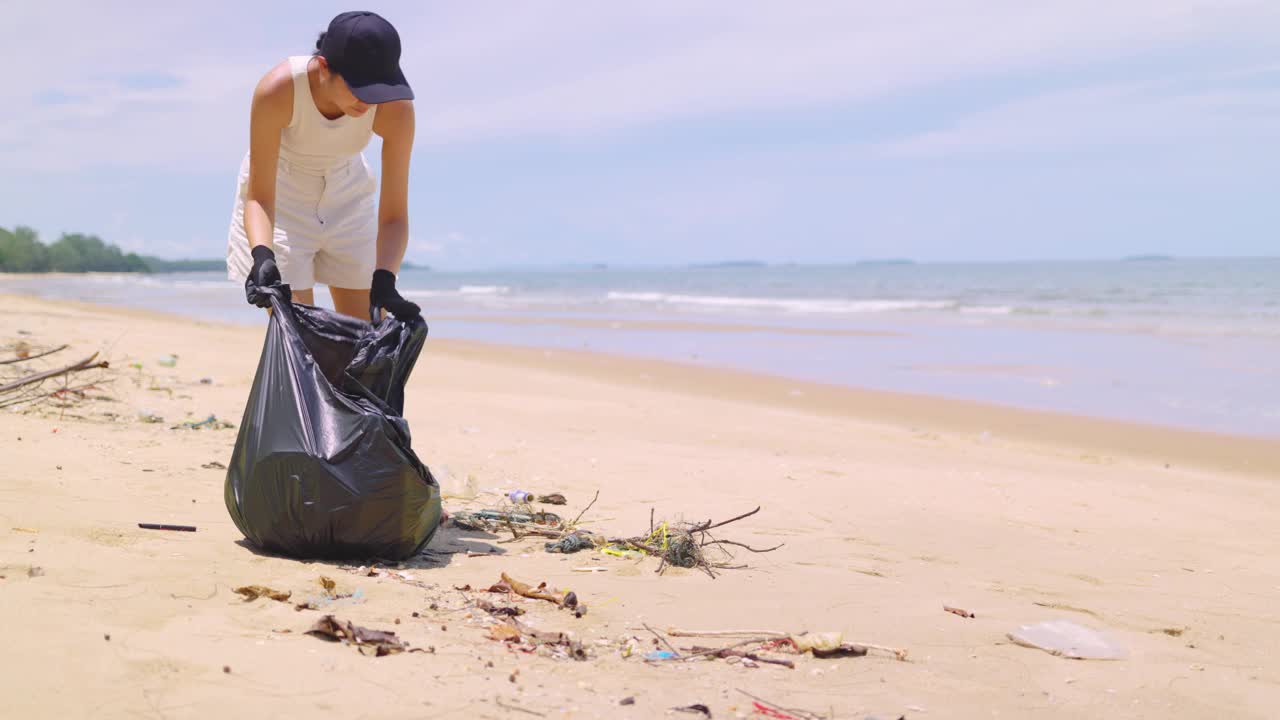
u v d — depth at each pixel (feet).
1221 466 25.81
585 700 7.66
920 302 111.65
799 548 14.37
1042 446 28.14
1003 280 204.54
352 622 9.02
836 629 10.36
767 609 10.93
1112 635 10.73
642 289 199.82
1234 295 113.91
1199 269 272.72
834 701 8.19
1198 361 49.14
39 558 9.72
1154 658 9.99
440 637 8.88
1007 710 8.27
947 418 32.86
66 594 8.74
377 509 11.03
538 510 15.71
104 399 23.16
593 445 22.95
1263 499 20.95
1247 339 59.77
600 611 10.43
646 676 8.46
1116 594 12.80
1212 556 15.33
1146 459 26.55
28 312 57.36
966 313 89.81
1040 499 19.52
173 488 14.05
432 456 20.02
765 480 19.67
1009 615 11.36
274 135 12.54
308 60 12.26
